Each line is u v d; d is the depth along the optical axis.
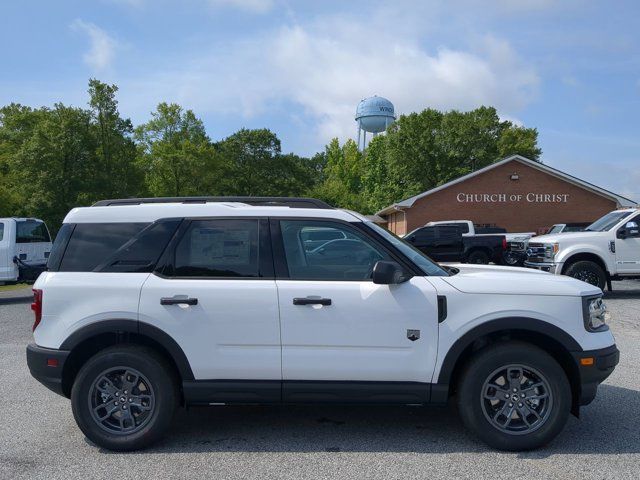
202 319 4.36
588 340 4.34
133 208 4.68
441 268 4.89
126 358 4.38
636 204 34.41
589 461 4.16
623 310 11.07
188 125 51.56
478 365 4.30
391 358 4.32
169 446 4.55
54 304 4.45
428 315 4.32
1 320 11.26
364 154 74.94
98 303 4.40
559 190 34.72
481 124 50.22
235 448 4.50
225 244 4.56
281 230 4.59
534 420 4.36
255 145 50.75
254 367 4.35
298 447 4.51
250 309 4.35
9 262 14.05
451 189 34.75
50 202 32.94
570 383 4.48
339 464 4.16
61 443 4.66
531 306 4.32
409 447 4.48
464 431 4.82
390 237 5.11
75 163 34.41
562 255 12.24
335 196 61.19
